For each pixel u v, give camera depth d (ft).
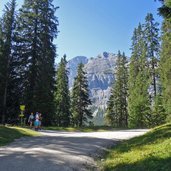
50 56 158.92
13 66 159.22
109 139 79.82
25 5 164.04
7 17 164.55
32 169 39.91
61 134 97.81
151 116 211.82
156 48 220.84
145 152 49.19
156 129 81.66
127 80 269.64
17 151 53.26
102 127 139.95
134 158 46.88
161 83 200.64
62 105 231.50
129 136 90.43
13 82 157.38
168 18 67.56
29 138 78.48
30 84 152.35
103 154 57.06
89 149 59.41
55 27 165.07
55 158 47.16
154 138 63.57
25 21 162.61
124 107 266.98
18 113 152.97
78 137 82.23
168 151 44.01
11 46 161.79
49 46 160.25
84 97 243.81
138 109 211.61
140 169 39.24
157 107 211.20
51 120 154.71
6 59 157.99
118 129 136.05
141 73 225.76
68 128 131.44
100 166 46.32
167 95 175.73
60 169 40.73
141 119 210.79
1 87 154.51
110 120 273.33
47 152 52.24
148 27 223.30
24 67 155.94
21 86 154.81
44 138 78.38
